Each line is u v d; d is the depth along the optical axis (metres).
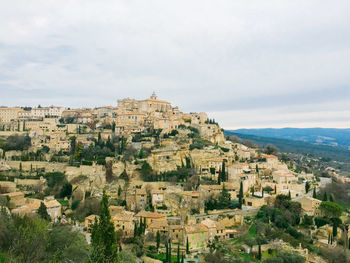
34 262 75.12
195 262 123.44
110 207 163.75
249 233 148.88
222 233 148.12
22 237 79.12
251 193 197.38
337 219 158.00
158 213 167.00
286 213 160.00
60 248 90.12
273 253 133.75
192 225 145.38
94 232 85.81
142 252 127.94
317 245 142.75
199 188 188.62
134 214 162.50
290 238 143.75
